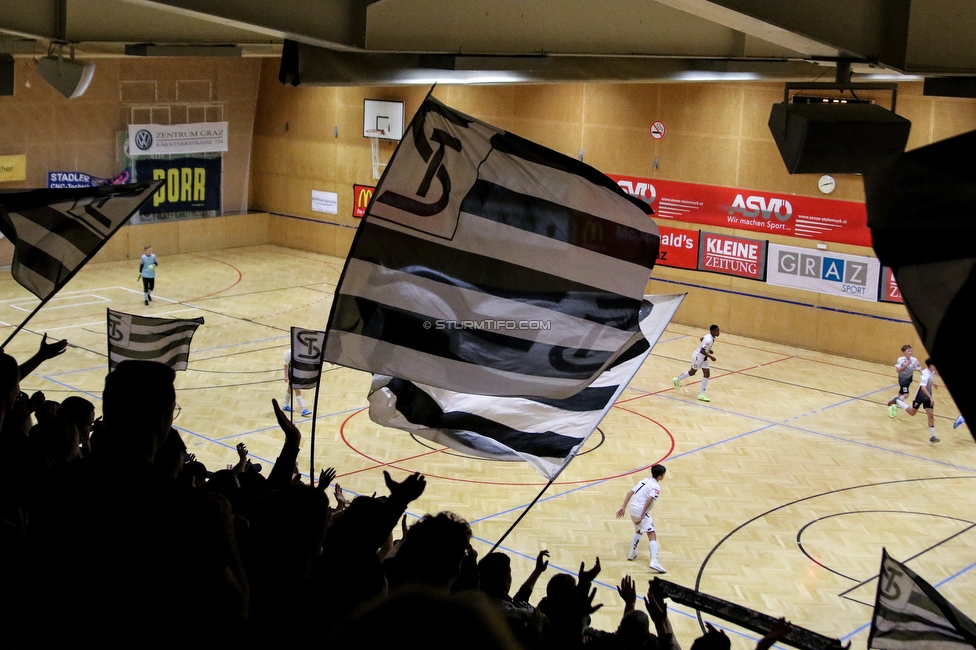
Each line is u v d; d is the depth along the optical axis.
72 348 22.64
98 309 26.81
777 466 17.33
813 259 25.22
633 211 5.31
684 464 17.28
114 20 10.35
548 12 9.99
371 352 5.06
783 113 9.66
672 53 11.15
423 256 5.16
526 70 11.92
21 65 30.17
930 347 2.42
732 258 26.69
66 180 31.92
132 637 2.95
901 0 7.38
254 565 3.56
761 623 5.60
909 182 2.61
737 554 13.68
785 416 20.27
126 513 3.04
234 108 36.62
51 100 31.20
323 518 3.66
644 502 13.23
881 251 2.56
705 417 20.06
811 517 15.08
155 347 9.64
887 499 15.90
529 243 5.26
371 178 34.50
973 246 2.50
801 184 25.08
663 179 27.56
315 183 36.31
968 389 2.36
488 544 13.67
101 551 2.99
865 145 9.43
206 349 23.23
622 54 10.70
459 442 5.42
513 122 30.31
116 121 33.00
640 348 5.15
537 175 5.31
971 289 2.46
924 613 5.82
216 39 11.20
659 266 28.17
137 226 34.19
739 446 18.34
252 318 26.47
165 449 5.20
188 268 33.16
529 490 15.76
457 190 5.21
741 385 22.44
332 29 8.39
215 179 36.69
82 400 6.45
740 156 26.05
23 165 30.80
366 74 10.16
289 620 3.33
